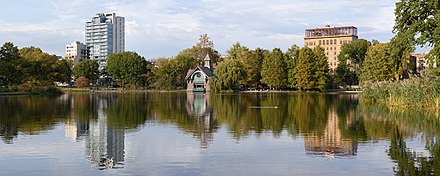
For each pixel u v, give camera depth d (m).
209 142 17.83
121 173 12.54
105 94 81.31
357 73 108.25
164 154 15.27
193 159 14.37
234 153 15.32
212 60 130.50
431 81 33.22
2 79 79.81
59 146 17.06
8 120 27.38
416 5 34.19
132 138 19.12
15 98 60.94
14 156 15.03
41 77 86.00
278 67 94.50
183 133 20.67
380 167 12.97
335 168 12.91
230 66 89.19
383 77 69.44
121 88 117.69
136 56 118.44
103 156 15.02
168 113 32.69
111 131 21.61
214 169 12.93
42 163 13.90
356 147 16.36
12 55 79.31
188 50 130.38
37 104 45.50
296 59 96.12
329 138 18.70
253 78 101.00
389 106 38.00
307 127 22.73
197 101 51.19
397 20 36.72
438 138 18.34
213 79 88.44
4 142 18.05
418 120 25.47
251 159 14.28
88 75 132.12
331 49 172.75
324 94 75.25
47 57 92.44
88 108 38.94
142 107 40.12
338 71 107.12
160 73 109.31
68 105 43.66
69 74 130.88
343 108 36.94
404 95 35.78
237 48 106.38
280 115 30.31
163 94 79.38
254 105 42.44
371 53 74.94
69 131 21.64
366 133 20.17
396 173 12.21
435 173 12.09
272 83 94.75
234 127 22.97
